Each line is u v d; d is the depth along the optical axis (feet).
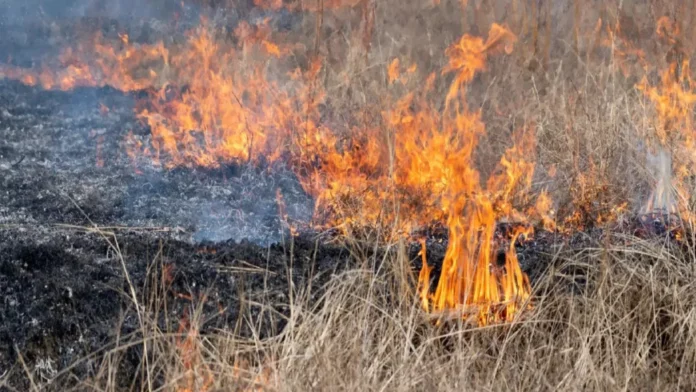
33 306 26.48
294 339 22.20
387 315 22.62
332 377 20.48
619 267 26.48
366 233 31.89
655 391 21.75
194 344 21.77
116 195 38.37
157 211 36.50
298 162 41.27
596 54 49.06
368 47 49.37
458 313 23.85
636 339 23.82
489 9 51.13
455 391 20.63
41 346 24.26
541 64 46.24
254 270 28.25
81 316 25.82
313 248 30.71
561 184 36.17
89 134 48.42
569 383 21.39
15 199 37.60
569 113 38.78
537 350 23.12
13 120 50.88
